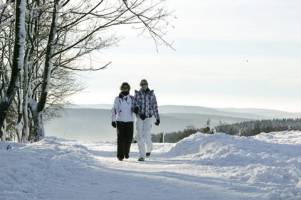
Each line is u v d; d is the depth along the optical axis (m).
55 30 22.36
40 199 9.80
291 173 13.45
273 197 10.44
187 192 11.08
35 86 27.72
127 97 19.17
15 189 10.40
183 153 20.52
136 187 11.60
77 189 11.05
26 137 23.27
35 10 23.03
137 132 19.36
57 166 13.23
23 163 12.56
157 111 20.12
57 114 42.16
